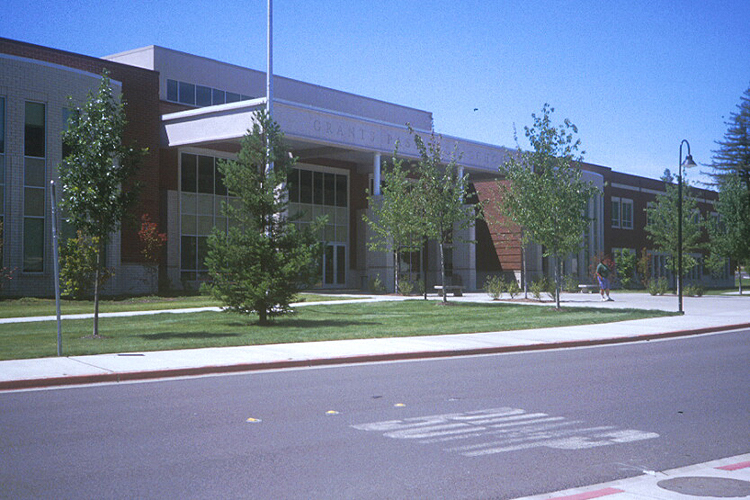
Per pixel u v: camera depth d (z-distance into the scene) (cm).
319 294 3591
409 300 3128
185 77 4006
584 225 2689
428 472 641
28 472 637
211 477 623
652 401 985
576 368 1327
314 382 1162
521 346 1648
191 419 867
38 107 2970
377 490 588
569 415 891
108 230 1769
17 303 2695
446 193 2994
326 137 3497
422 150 3116
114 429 812
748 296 4100
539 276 4638
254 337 1723
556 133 2708
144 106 3450
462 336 1831
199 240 3738
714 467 661
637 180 5853
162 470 645
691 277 6475
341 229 4381
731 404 963
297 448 726
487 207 4828
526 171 2769
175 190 3631
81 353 1434
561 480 618
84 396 1037
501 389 1088
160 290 3419
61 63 3148
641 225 5881
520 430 809
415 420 862
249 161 2058
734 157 7706
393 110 5103
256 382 1166
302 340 1691
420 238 3325
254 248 1994
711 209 6706
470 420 862
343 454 703
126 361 1337
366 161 4359
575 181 2756
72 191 1708
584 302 3238
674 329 2050
